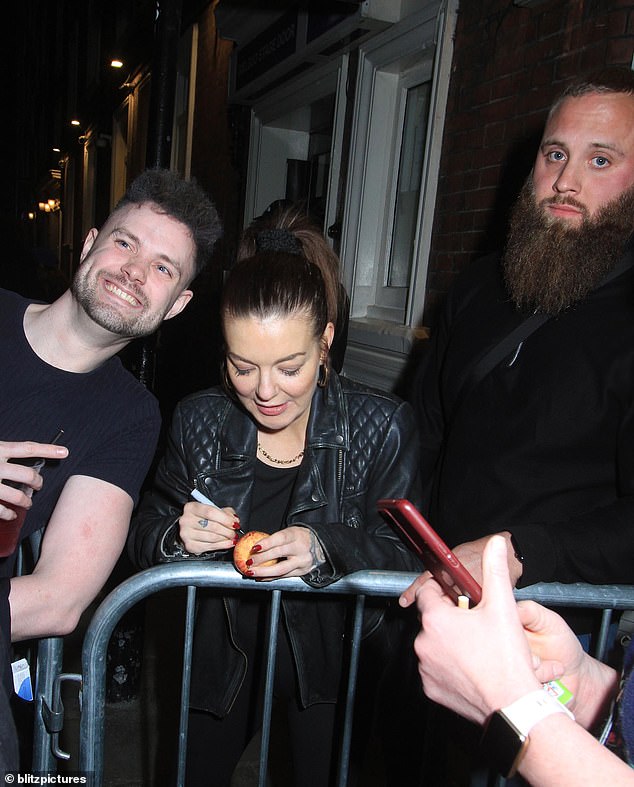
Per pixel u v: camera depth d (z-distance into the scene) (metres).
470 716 0.90
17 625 1.47
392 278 4.21
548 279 1.67
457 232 3.30
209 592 1.69
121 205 1.71
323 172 5.55
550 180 1.71
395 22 3.80
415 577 1.40
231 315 1.44
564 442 1.64
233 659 1.69
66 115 15.89
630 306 1.63
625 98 1.63
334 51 4.39
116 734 2.70
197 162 7.55
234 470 1.68
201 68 7.39
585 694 1.08
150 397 1.75
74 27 15.14
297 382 1.49
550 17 2.72
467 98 3.24
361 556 1.46
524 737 0.81
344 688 1.73
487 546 0.91
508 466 1.71
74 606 1.54
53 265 5.72
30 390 1.63
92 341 1.64
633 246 1.70
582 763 0.78
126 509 1.66
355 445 1.69
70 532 1.59
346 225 4.32
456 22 3.32
